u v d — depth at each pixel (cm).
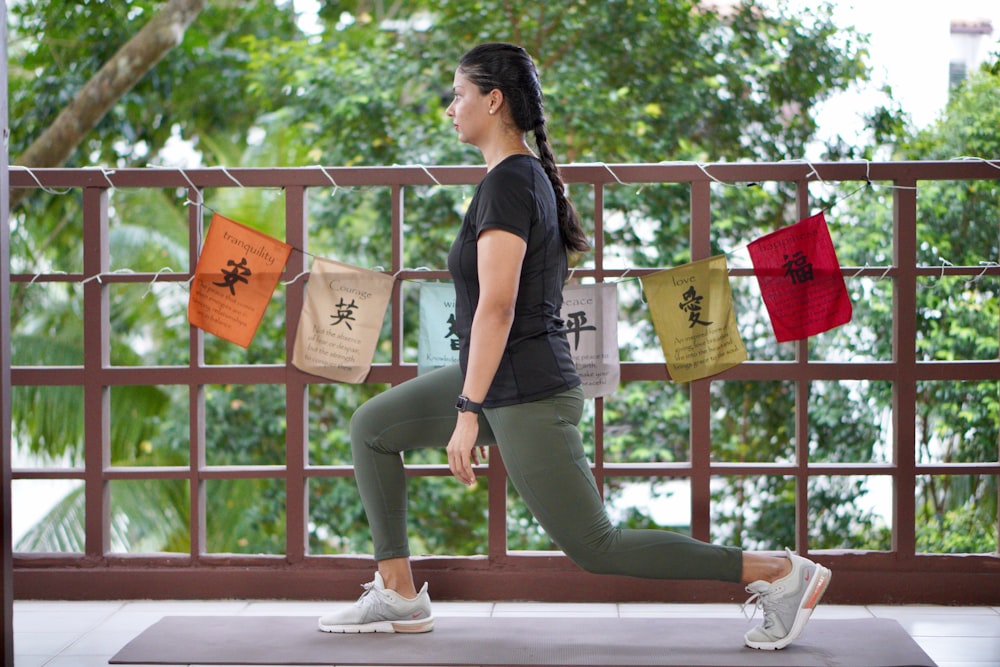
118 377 337
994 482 573
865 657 270
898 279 329
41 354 657
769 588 275
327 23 789
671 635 291
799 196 328
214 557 338
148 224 703
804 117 675
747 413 642
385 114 669
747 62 662
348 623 294
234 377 337
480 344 250
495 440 277
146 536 644
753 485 649
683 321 326
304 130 681
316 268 330
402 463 293
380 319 331
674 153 658
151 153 756
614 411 646
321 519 667
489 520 336
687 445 646
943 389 575
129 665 268
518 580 334
